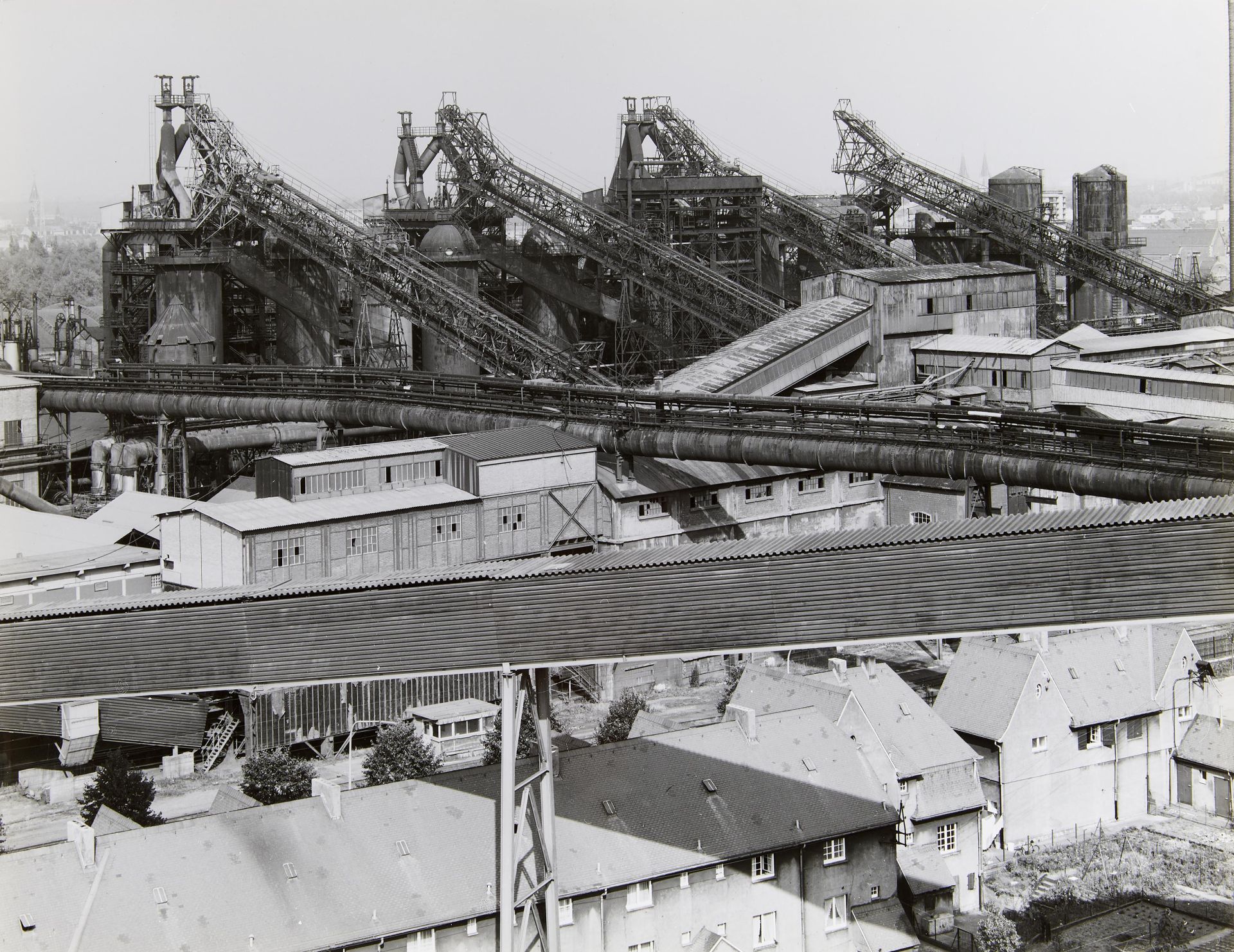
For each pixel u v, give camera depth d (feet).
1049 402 380.17
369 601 178.50
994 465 258.98
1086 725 245.45
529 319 542.57
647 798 192.13
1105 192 597.52
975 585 163.32
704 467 339.16
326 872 173.06
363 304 481.05
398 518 308.40
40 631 186.19
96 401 435.53
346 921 169.17
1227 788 250.98
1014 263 563.07
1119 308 580.71
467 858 178.91
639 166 528.22
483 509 317.01
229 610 181.47
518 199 514.27
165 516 306.96
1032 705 240.73
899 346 405.18
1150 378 366.63
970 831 218.59
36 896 162.20
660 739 200.75
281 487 315.58
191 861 169.48
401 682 273.13
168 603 183.11
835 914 198.59
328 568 299.38
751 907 192.03
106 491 445.37
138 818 220.64
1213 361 413.80
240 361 523.29
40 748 264.11
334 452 324.39
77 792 255.50
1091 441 253.24
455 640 175.83
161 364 453.99
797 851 194.70
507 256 533.14
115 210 504.43
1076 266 539.70
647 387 451.53
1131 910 212.64
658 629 171.94
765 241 553.23
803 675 253.65
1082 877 225.35
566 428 338.34
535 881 174.19
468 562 315.78
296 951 165.37
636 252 499.51
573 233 504.02
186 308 477.36
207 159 477.77
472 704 274.36
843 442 281.33
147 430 449.06
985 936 201.36
